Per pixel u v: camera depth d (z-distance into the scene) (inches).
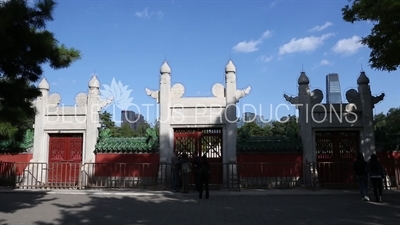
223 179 741.3
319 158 771.4
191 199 613.6
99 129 831.7
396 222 413.1
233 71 786.2
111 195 657.6
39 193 684.1
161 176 740.7
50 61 434.9
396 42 534.3
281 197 631.2
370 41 607.2
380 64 624.1
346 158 767.7
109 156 798.5
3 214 476.7
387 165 753.0
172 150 776.3
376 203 558.3
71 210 505.7
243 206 537.0
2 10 388.8
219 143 783.1
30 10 409.1
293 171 761.6
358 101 773.9
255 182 759.1
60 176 785.6
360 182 597.0
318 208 514.6
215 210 502.0
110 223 415.2
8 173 778.8
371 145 750.5
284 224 404.8
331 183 748.6
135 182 776.3
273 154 778.2
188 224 406.6
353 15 633.6
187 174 681.0
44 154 807.1
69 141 818.8
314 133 771.4
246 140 795.4
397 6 487.2
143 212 487.2
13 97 409.4
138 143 797.9
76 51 450.0
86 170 778.8
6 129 384.2
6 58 401.7
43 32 417.7
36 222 424.8
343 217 444.8
